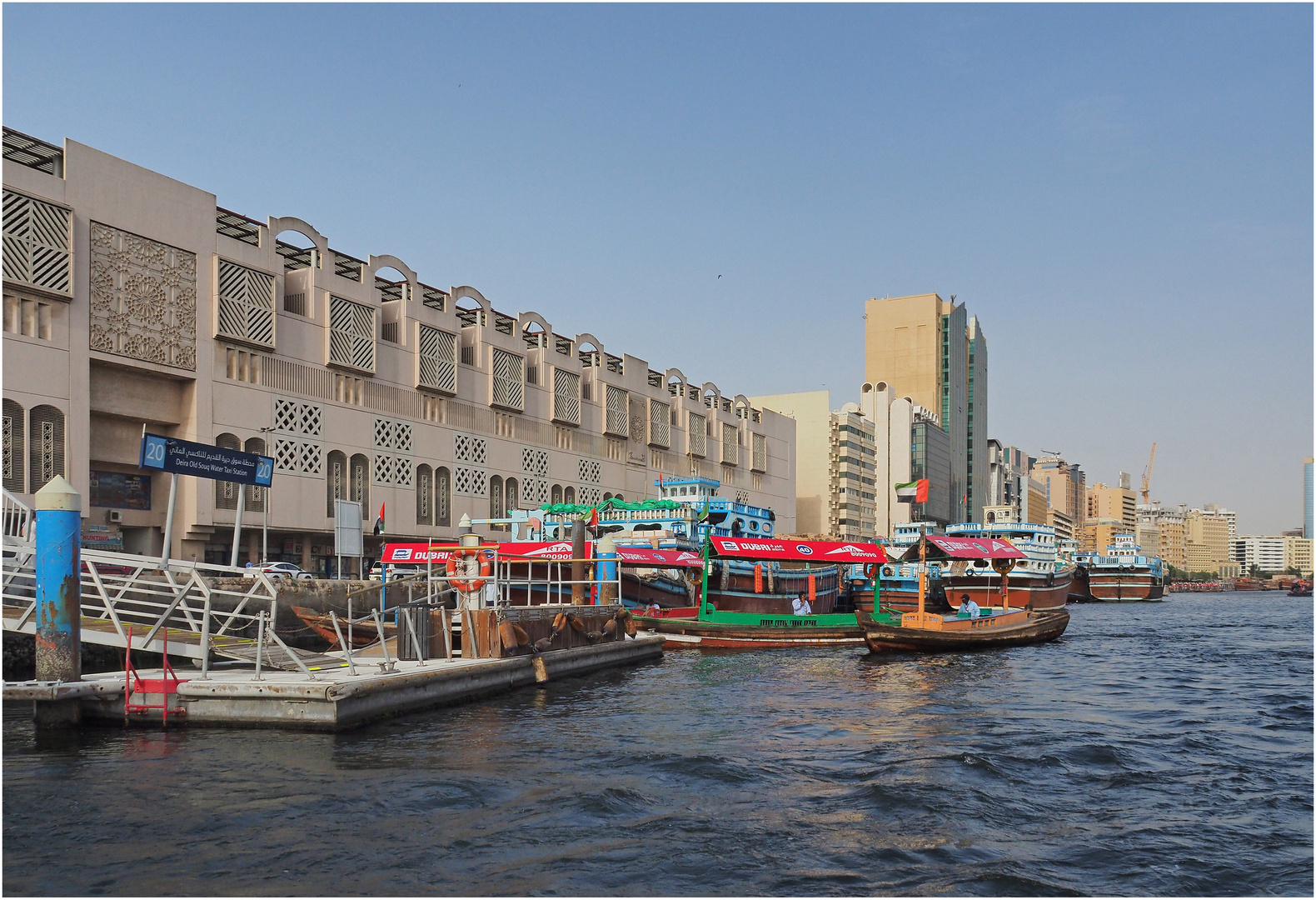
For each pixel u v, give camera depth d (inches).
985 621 1955.0
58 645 839.7
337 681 862.5
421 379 2783.0
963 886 500.1
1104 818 632.4
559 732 888.9
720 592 2214.6
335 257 2640.3
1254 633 2664.9
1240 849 567.5
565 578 1932.8
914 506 7362.2
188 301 2165.4
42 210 1877.5
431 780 681.0
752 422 4842.5
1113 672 1524.4
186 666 1054.4
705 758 768.3
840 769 751.1
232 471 1105.4
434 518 2842.0
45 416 1865.2
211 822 577.6
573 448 3496.6
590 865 517.3
